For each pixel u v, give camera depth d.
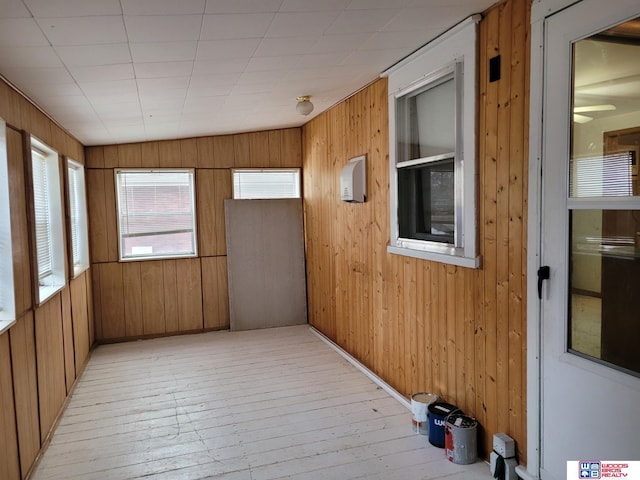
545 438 2.21
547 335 2.17
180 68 2.81
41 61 2.36
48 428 3.07
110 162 5.32
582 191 1.97
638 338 1.78
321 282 5.39
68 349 3.82
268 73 3.22
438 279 3.04
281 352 4.83
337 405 3.49
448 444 2.69
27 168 2.87
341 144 4.58
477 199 2.61
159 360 4.67
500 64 2.40
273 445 2.92
